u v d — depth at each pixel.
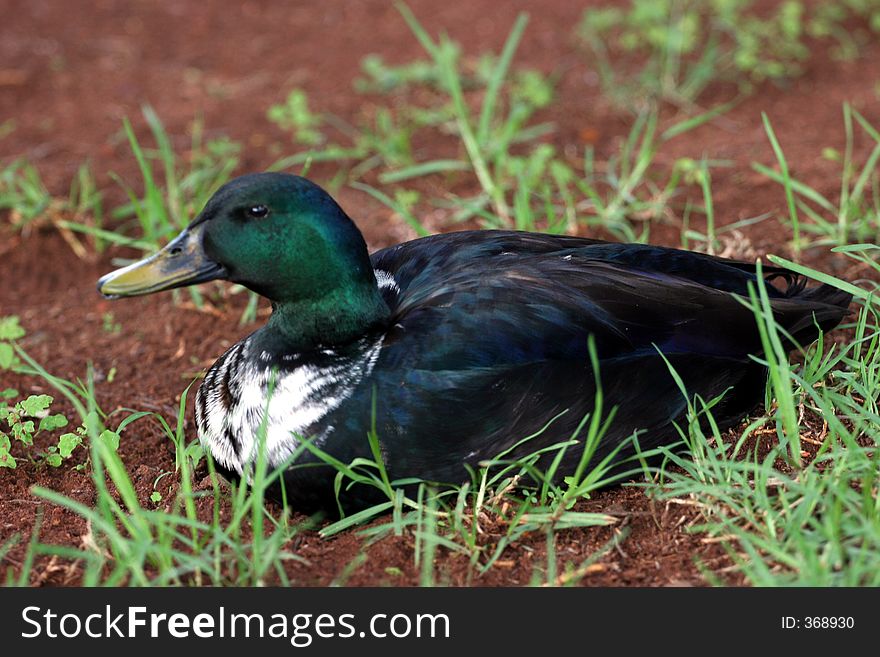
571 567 6.33
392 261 7.68
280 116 12.19
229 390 7.10
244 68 13.56
